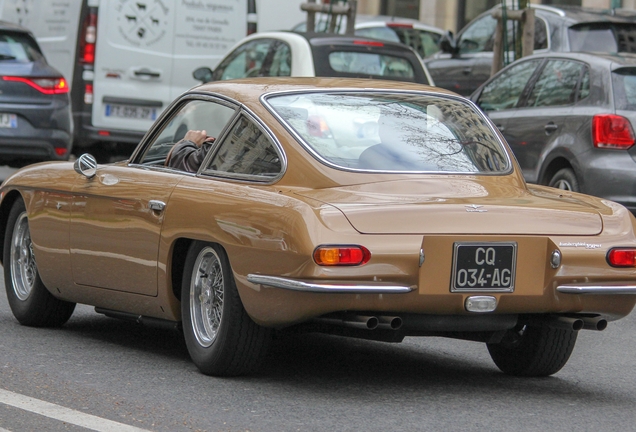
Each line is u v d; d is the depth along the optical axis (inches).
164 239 356.2
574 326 331.6
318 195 323.6
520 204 330.3
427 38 1172.5
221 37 938.1
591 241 328.5
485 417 310.2
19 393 325.4
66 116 800.3
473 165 353.7
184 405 313.4
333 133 346.3
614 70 602.5
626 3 1307.8
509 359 372.8
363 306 310.7
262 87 367.9
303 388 337.7
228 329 334.3
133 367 362.6
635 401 342.0
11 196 443.2
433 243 312.7
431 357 400.8
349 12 922.1
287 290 312.7
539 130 639.8
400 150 347.9
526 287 322.3
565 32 813.2
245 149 350.6
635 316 503.2
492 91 713.6
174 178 362.9
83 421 295.4
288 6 1146.7
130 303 380.8
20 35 800.3
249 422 296.8
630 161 582.2
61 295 415.5
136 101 909.2
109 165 401.7
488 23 936.3
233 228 328.2
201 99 380.5
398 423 299.4
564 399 339.3
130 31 906.1
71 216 398.9
